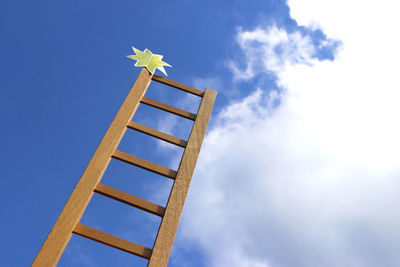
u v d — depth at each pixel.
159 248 1.48
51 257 1.40
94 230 1.51
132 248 1.48
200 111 1.99
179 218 1.58
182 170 1.73
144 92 2.02
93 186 1.60
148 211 1.61
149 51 2.20
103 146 1.73
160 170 1.72
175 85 2.11
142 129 1.85
